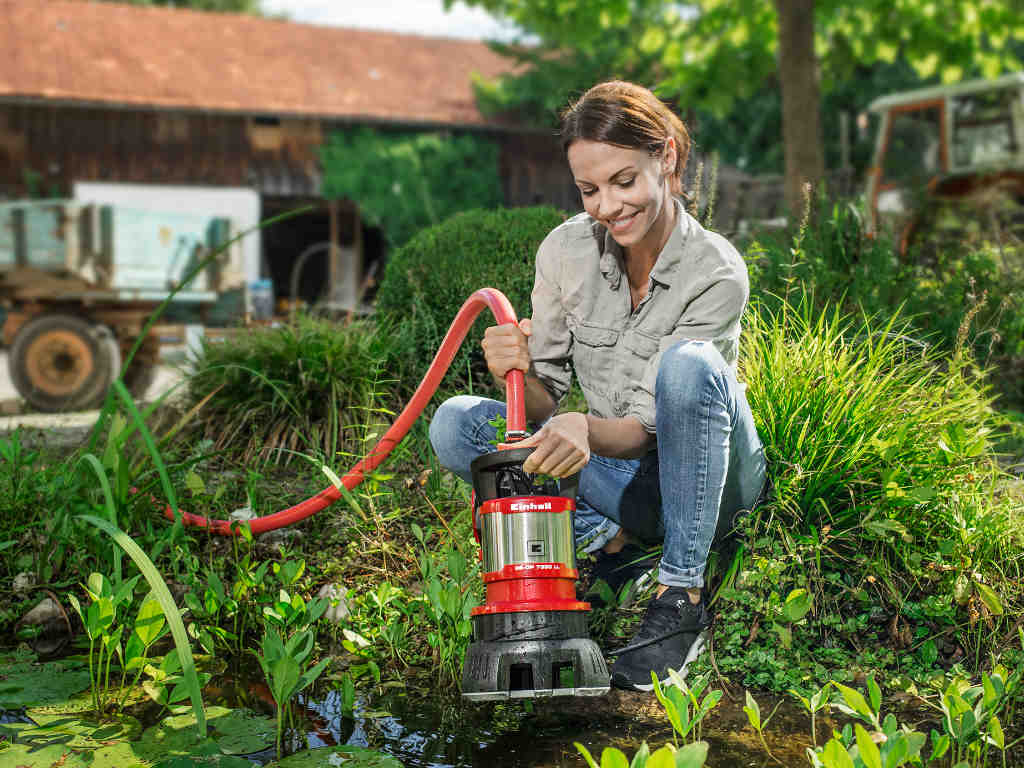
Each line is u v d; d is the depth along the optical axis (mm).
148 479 3049
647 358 2213
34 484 3010
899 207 9328
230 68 20547
